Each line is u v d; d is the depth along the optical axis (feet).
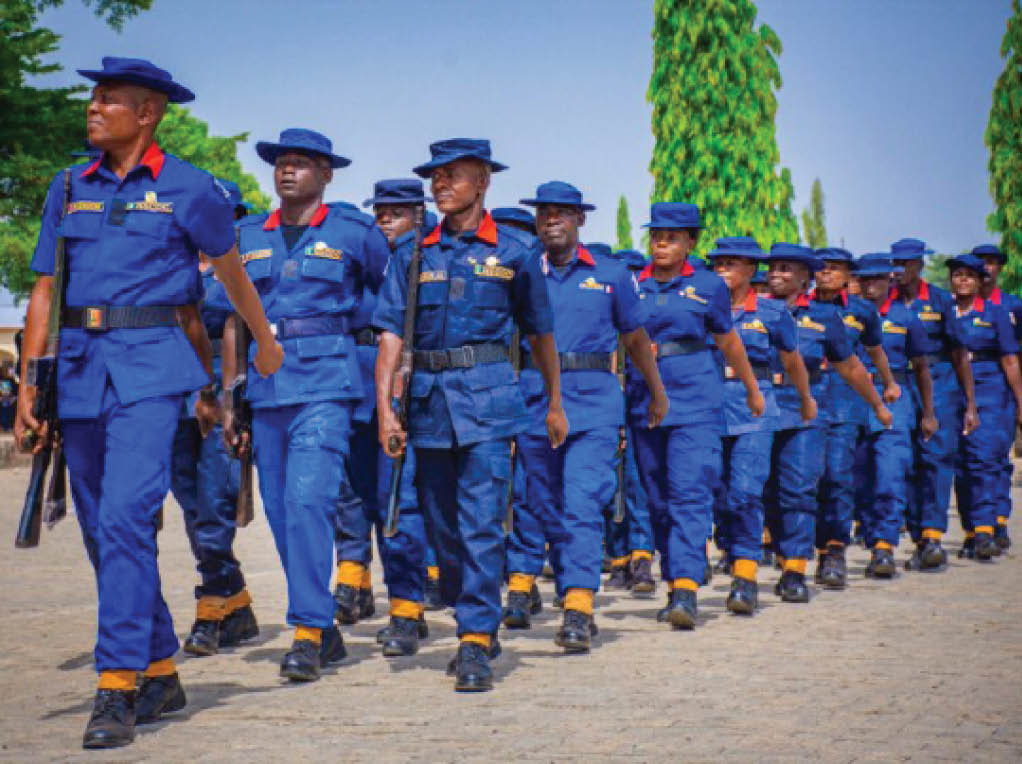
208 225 15.90
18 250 102.42
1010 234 103.86
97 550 16.10
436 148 18.42
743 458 26.02
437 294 18.31
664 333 24.43
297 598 18.67
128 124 15.79
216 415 16.97
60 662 20.21
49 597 27.89
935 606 26.27
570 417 22.00
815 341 28.99
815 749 14.32
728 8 120.88
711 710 16.35
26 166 100.37
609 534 30.55
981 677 18.47
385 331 18.60
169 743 14.76
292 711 16.42
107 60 15.75
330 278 19.66
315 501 18.95
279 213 20.31
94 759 14.06
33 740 14.97
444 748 14.43
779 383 27.71
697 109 121.49
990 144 105.19
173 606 26.68
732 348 25.02
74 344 15.62
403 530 20.71
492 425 18.07
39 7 104.42
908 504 34.47
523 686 18.03
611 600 28.14
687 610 23.34
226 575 21.24
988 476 35.83
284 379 19.38
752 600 25.43
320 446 19.21
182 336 15.98
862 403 31.65
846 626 23.58
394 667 19.65
